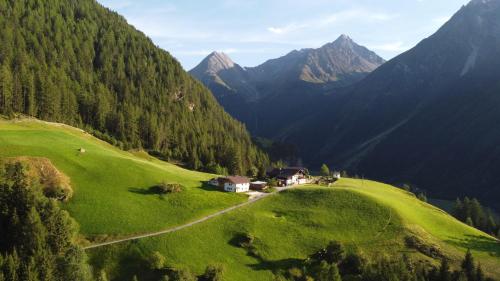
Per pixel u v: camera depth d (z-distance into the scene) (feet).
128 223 328.29
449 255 349.61
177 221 344.90
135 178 404.98
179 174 466.29
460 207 597.52
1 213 275.80
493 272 335.06
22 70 588.50
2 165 337.31
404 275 293.43
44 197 291.58
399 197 502.79
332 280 286.05
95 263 282.77
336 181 558.97
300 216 386.52
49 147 417.90
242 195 422.41
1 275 222.07
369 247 348.18
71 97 631.97
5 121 511.81
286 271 309.01
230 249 322.14
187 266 290.76
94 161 417.08
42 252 247.50
